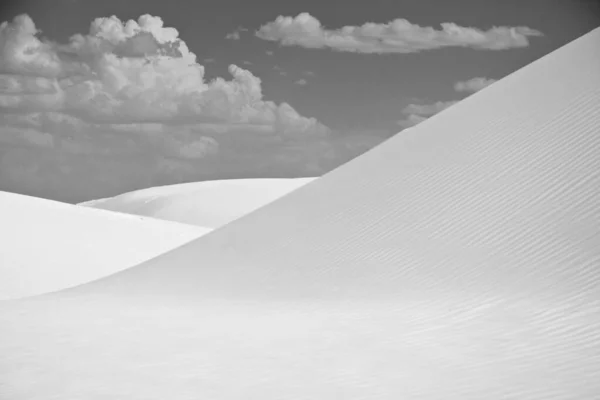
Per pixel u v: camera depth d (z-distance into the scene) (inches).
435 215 654.5
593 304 426.9
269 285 650.8
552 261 514.3
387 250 637.3
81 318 536.7
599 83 720.3
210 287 679.7
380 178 783.7
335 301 563.8
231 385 327.3
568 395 275.6
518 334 386.0
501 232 581.3
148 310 578.9
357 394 302.8
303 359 371.2
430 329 423.8
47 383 339.9
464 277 540.4
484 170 682.8
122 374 354.3
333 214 756.6
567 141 654.5
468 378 313.1
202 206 3545.8
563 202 579.2
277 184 3767.2
